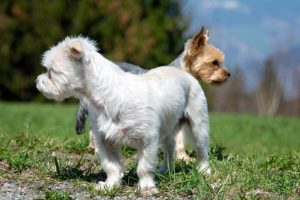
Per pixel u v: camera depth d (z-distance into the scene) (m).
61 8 38.69
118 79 6.64
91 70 6.58
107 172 7.02
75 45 6.48
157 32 39.75
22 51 37.84
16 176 7.38
